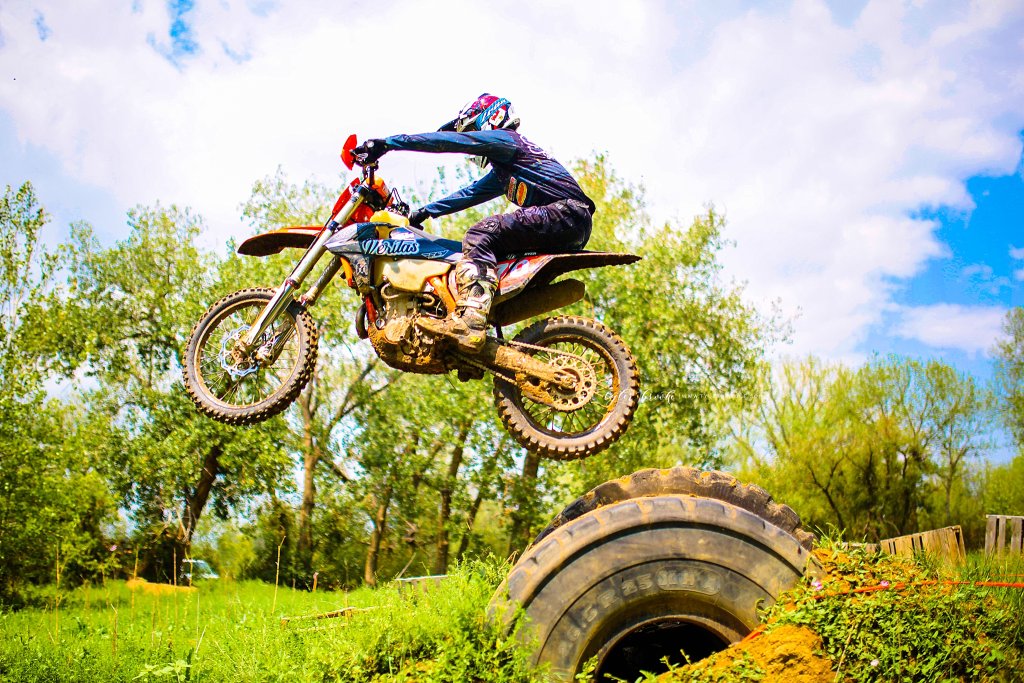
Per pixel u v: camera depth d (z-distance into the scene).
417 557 22.39
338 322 21.33
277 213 23.00
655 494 3.50
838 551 3.27
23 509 11.70
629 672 3.54
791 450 23.95
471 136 4.25
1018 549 6.48
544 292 4.55
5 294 12.46
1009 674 2.96
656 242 20.61
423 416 20.38
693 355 21.41
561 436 4.32
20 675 4.27
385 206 4.68
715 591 3.04
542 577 3.06
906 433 23.52
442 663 3.02
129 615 8.02
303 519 22.56
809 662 2.85
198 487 23.08
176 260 24.81
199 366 4.82
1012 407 25.38
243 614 6.64
